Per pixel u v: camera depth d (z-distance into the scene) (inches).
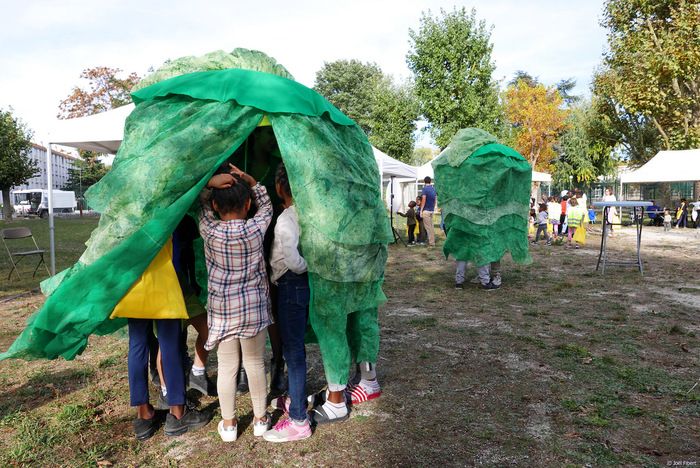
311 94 126.2
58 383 162.7
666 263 412.2
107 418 136.4
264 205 121.0
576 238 554.6
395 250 522.9
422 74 887.1
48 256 499.5
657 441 118.4
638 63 925.2
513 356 179.9
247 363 118.6
